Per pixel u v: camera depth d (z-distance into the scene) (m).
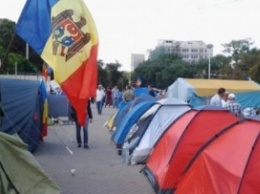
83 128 14.71
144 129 12.33
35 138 13.45
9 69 40.44
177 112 12.17
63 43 8.27
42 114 14.69
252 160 6.33
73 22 8.34
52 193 7.31
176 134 9.20
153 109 12.67
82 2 8.44
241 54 82.19
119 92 39.47
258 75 60.53
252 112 18.61
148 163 10.44
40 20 8.17
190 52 137.25
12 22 48.25
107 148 14.84
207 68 89.12
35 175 7.36
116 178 10.20
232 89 22.84
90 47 8.41
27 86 13.17
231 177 6.40
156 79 88.38
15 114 12.74
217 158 6.84
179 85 23.45
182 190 7.24
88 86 8.39
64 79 8.27
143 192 8.95
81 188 9.22
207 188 6.69
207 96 22.44
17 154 7.31
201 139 8.88
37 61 37.84
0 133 7.29
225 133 7.36
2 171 7.18
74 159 12.65
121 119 16.80
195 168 7.16
